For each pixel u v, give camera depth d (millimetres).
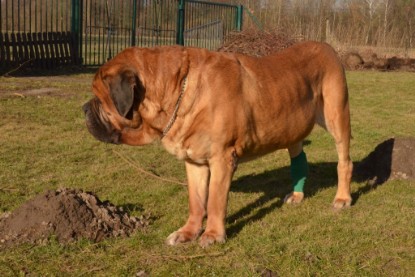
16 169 6754
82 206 4680
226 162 4523
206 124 4383
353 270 4180
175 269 4117
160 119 4395
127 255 4332
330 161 7984
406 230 5027
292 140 5230
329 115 5633
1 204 5457
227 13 28281
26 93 12617
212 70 4449
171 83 4348
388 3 34312
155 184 6438
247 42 20766
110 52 20922
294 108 5086
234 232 4914
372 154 7414
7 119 9711
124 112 4137
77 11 19016
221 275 4039
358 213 5547
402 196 6152
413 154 7102
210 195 4562
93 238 4543
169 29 24766
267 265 4223
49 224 4484
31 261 4117
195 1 25422
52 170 6840
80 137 8688
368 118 12359
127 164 7305
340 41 30906
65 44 18625
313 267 4207
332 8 34812
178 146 4477
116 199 5785
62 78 15969
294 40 21312
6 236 4430
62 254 4250
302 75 5250
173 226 4973
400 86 19375
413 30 33312
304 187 6586
